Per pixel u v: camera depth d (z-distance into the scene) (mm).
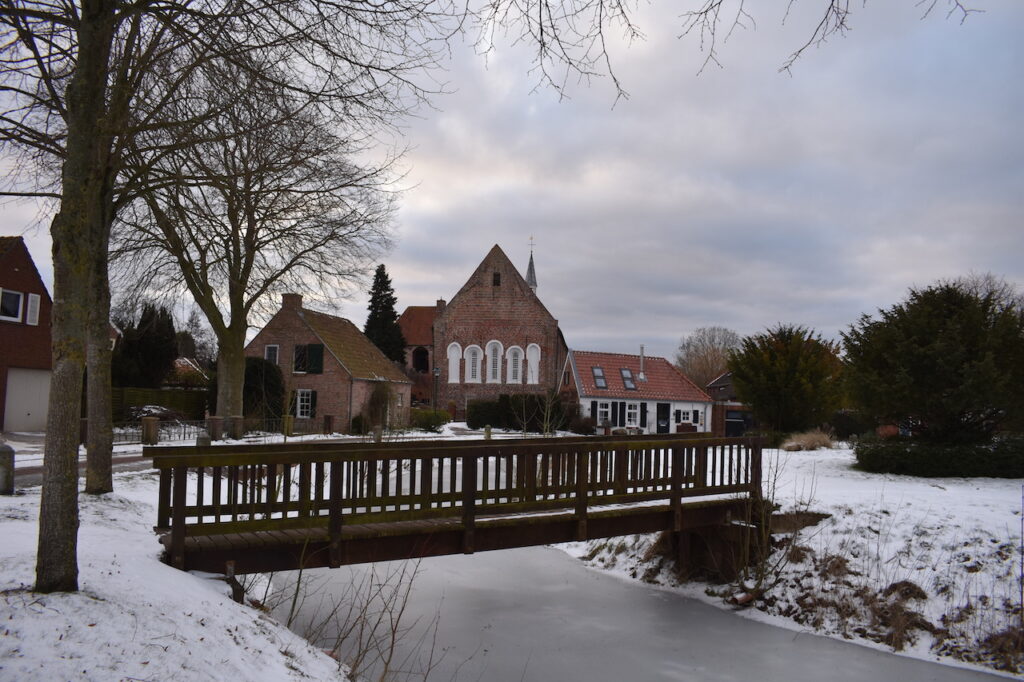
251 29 6703
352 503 8117
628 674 8984
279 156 9961
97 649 4656
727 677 8953
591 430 38562
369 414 35656
